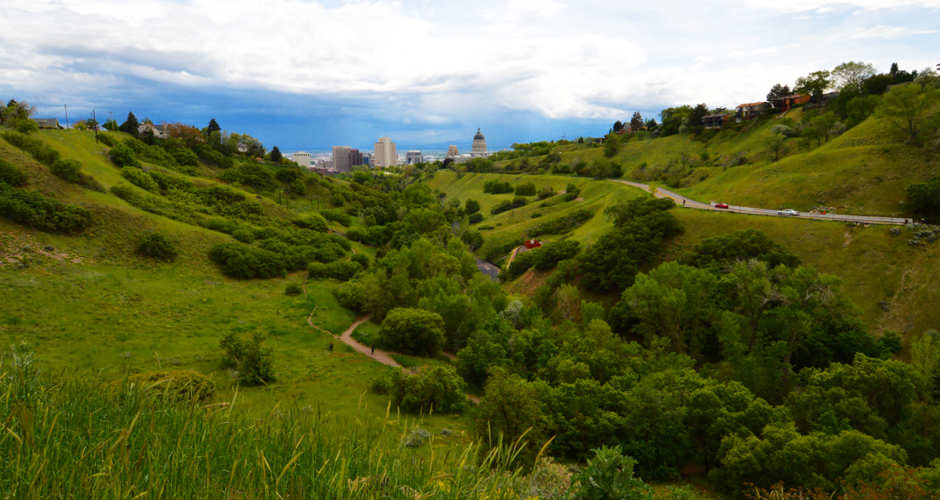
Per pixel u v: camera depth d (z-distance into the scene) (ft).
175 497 8.50
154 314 180.55
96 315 165.17
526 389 84.79
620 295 245.45
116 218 253.85
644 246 258.98
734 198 312.50
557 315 247.29
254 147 613.93
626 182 516.73
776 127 467.11
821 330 171.01
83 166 326.03
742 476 89.97
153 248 242.58
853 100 400.47
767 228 246.06
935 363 139.23
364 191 623.77
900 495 67.67
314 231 379.96
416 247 290.97
